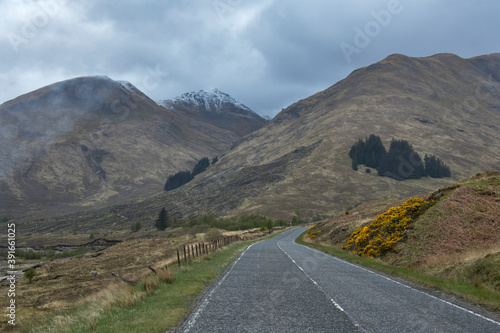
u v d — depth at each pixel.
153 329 6.89
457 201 21.89
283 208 150.88
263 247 35.06
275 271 16.17
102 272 31.78
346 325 7.15
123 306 9.25
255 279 13.67
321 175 196.12
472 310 8.86
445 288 11.77
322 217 138.62
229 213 152.38
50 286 25.45
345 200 161.88
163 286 12.29
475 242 17.33
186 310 8.51
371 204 65.62
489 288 11.47
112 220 184.38
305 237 55.53
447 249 17.64
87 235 131.00
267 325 7.10
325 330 6.77
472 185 23.38
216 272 15.88
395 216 25.27
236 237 52.91
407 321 7.55
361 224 36.44
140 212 195.38
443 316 8.10
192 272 15.91
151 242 56.88
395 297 10.27
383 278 14.54
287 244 41.12
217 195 194.88
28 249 87.94
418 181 188.12
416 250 19.42
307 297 10.06
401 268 17.62
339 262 21.30
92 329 7.30
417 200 25.81
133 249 49.09
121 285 12.62
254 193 179.25
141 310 8.69
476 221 19.16
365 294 10.63
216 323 7.26
